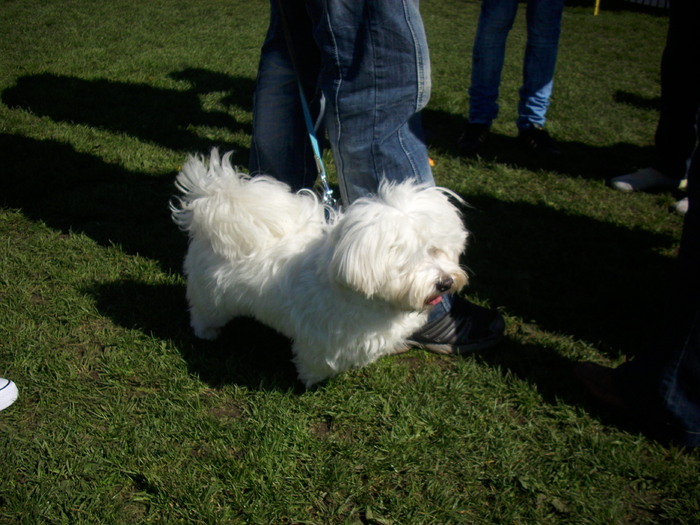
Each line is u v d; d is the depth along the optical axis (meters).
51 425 2.25
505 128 5.30
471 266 3.33
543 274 3.27
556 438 2.26
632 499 2.04
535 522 1.96
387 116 2.33
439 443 2.24
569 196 4.13
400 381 2.54
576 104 5.99
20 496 1.96
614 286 3.15
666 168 4.17
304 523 1.96
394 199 2.02
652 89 6.60
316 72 2.65
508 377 2.55
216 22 8.94
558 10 4.35
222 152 4.50
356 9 2.12
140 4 9.91
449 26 9.67
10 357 2.56
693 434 2.15
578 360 2.65
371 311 2.15
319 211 2.40
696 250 1.93
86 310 2.85
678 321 2.04
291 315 2.24
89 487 2.02
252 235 2.18
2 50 6.84
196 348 2.70
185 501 1.98
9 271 3.11
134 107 5.28
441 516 1.98
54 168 4.10
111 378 2.49
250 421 2.30
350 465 2.14
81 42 7.36
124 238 3.44
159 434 2.24
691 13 3.61
